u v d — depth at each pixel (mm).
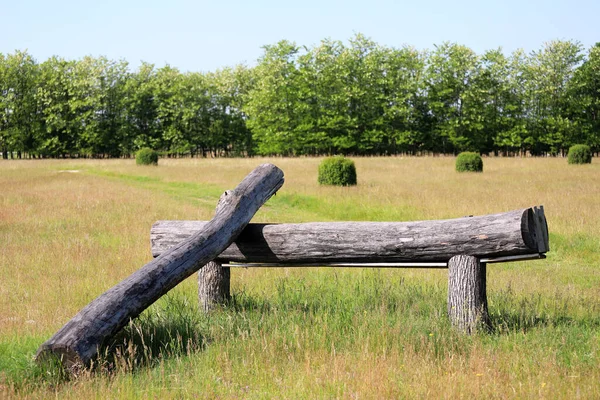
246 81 78500
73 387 4629
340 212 19188
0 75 76125
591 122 68000
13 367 5035
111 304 5273
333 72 72000
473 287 5902
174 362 5203
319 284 8484
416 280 9008
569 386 4434
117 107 76125
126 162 49062
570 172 31062
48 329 6562
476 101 69562
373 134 70812
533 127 69688
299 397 4387
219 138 77250
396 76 72062
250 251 6660
